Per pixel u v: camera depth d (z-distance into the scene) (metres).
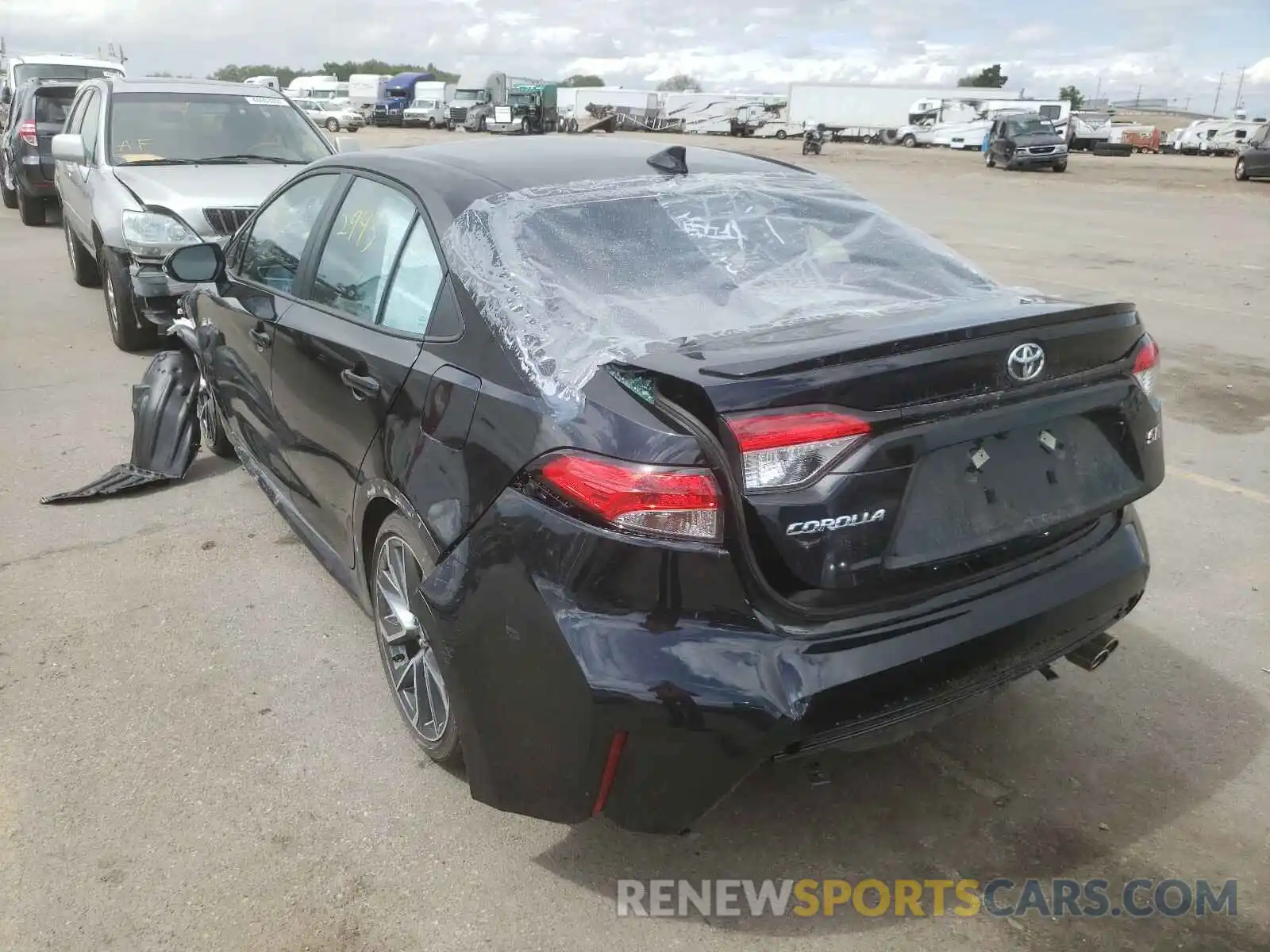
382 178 3.34
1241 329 8.68
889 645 2.22
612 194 3.07
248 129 8.23
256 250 4.14
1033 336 2.34
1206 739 3.12
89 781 2.91
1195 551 4.44
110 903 2.47
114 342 7.91
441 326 2.73
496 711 2.35
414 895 2.51
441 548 2.47
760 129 61.22
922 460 2.21
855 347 2.13
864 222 3.29
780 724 2.11
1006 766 3.00
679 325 2.50
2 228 13.97
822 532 2.12
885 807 2.83
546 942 2.38
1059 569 2.53
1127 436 2.62
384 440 2.83
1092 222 17.02
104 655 3.58
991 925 2.43
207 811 2.80
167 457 5.18
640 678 2.09
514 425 2.33
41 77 16.64
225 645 3.66
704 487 2.07
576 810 2.29
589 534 2.13
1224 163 43.69
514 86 55.12
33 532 4.58
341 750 3.07
